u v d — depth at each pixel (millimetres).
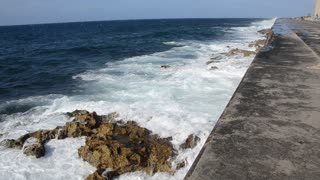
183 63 15117
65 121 7684
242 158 3512
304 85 6758
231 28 54812
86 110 8086
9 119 8391
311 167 3295
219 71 11414
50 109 9094
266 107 5254
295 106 5285
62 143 6414
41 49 29609
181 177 5078
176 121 6844
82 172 5395
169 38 35375
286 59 10273
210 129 6324
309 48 12906
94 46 29078
